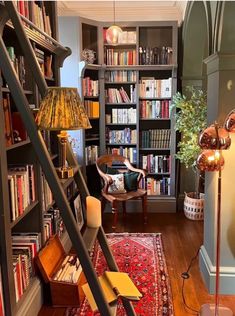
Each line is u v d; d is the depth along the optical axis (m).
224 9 2.41
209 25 2.83
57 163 3.10
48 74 3.20
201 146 2.11
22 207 2.33
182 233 4.02
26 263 2.36
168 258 3.33
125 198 4.11
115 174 4.47
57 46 3.14
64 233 3.42
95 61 4.71
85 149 4.59
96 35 4.65
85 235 1.71
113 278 1.77
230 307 2.49
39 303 2.47
